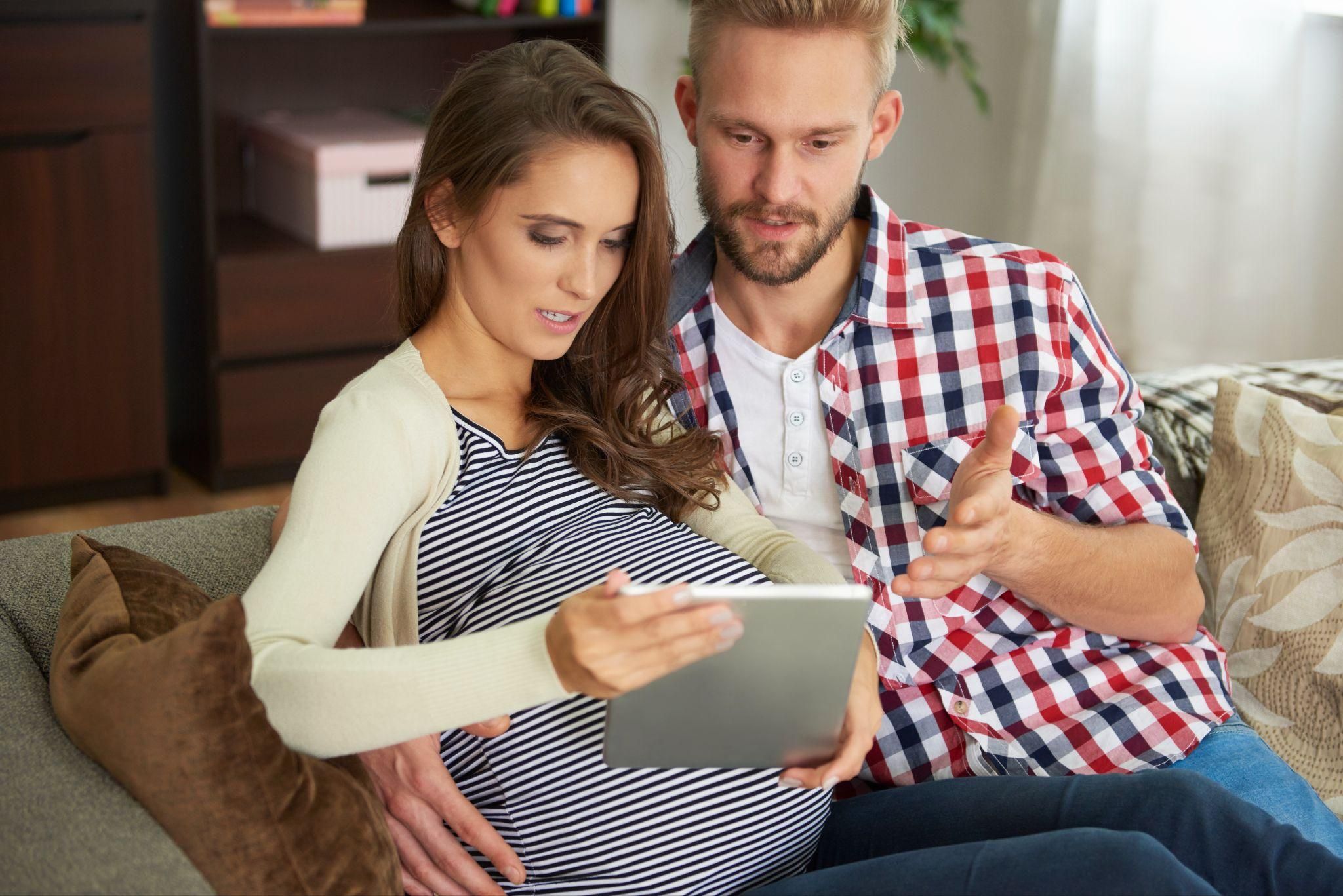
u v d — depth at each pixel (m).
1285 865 1.19
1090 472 1.46
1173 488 1.77
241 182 3.34
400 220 3.14
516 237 1.17
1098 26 3.33
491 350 1.25
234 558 1.43
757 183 1.42
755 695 1.03
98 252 2.89
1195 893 1.09
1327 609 1.53
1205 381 1.90
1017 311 1.48
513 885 1.18
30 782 1.02
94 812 0.98
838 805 1.43
